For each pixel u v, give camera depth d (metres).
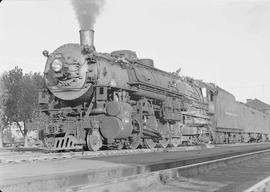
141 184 7.01
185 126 23.91
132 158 12.80
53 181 6.60
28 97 36.50
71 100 16.28
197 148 23.34
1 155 13.31
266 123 56.03
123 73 17.84
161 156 14.13
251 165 12.12
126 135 16.19
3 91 36.16
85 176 7.30
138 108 18.27
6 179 6.64
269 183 7.48
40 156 12.44
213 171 10.23
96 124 15.61
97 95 15.88
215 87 31.72
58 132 15.73
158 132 19.53
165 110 20.70
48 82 16.64
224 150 20.52
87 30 17.31
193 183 7.83
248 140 44.75
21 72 37.28
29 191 6.12
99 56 16.56
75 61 16.12
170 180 8.06
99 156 13.65
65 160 11.66
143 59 21.30
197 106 26.55
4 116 36.03
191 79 27.88
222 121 32.62
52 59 16.70
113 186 6.29
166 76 22.62
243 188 6.95
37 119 16.58
